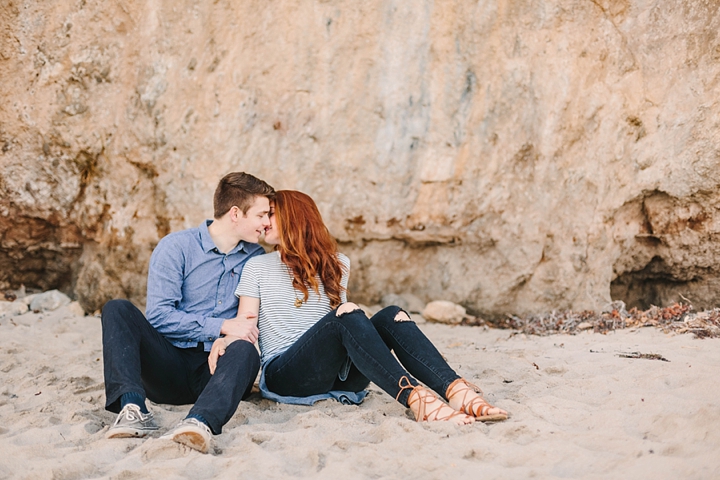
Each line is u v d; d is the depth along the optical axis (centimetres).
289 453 237
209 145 559
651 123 525
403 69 566
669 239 532
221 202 310
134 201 564
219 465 228
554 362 376
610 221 543
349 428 264
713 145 500
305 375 295
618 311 505
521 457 227
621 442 234
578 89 540
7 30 541
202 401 252
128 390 259
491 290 568
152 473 219
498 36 554
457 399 271
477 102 562
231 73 558
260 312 313
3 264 578
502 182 562
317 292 313
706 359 348
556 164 547
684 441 233
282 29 560
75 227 572
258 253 326
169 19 550
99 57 550
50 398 327
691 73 511
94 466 228
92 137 555
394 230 580
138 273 566
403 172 571
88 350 435
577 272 543
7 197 555
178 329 294
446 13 559
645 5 524
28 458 237
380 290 596
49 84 550
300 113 569
